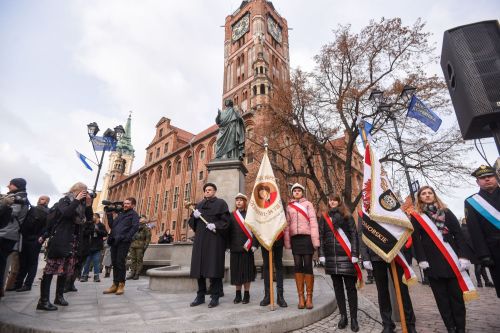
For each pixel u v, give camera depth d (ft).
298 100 62.23
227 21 177.17
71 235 15.30
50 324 11.07
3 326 11.39
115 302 16.19
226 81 160.35
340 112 57.88
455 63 11.34
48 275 14.39
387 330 12.02
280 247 15.97
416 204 13.35
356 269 13.34
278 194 16.05
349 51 58.49
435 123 36.63
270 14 163.43
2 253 15.80
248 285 15.80
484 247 10.96
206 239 15.72
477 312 16.72
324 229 14.46
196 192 117.29
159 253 32.68
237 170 29.76
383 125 55.88
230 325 10.98
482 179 11.91
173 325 11.00
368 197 13.34
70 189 16.03
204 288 15.58
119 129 43.16
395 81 55.36
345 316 13.29
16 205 16.51
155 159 157.38
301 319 12.97
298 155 70.79
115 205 24.07
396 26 54.75
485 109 10.10
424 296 23.09
